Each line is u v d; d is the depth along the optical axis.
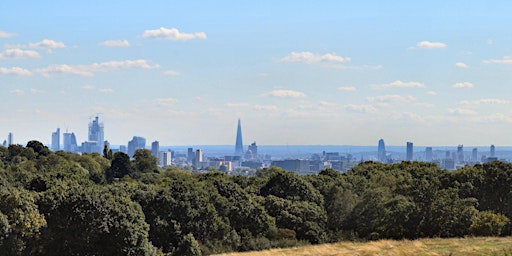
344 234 65.81
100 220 52.19
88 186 65.75
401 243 49.56
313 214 68.12
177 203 60.84
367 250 45.38
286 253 48.62
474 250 40.28
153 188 65.88
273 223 65.56
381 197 67.06
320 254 45.66
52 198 52.88
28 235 49.38
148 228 54.97
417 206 60.81
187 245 55.78
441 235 59.66
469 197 67.69
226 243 60.38
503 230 57.75
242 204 65.44
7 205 49.09
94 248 52.78
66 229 52.16
